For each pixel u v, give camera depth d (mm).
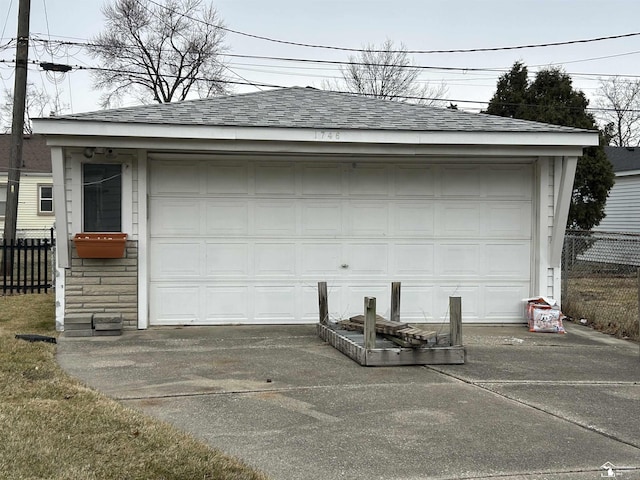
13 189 16391
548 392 6246
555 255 10070
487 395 6090
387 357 7207
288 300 9891
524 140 9359
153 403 5691
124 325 9336
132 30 34562
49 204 27953
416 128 9188
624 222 23469
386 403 5773
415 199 10062
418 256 10086
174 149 9117
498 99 21766
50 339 8383
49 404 5367
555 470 4285
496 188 10180
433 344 7387
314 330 9422
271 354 7809
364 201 9984
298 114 9805
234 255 9773
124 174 9320
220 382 6441
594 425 5242
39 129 8461
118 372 6824
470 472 4242
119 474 4047
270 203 9828
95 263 9281
